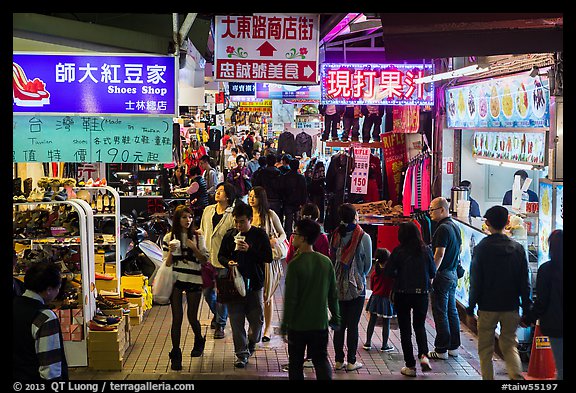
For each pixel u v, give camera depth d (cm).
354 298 893
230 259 899
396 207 1502
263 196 1000
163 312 1191
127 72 901
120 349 897
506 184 1361
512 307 769
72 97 898
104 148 916
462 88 1235
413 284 870
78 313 889
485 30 535
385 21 545
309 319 742
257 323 927
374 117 1555
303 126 2719
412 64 1341
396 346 1017
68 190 1007
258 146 2867
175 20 874
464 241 1106
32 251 915
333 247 904
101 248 1130
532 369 832
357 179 1548
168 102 907
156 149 920
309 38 990
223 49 988
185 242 916
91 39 889
